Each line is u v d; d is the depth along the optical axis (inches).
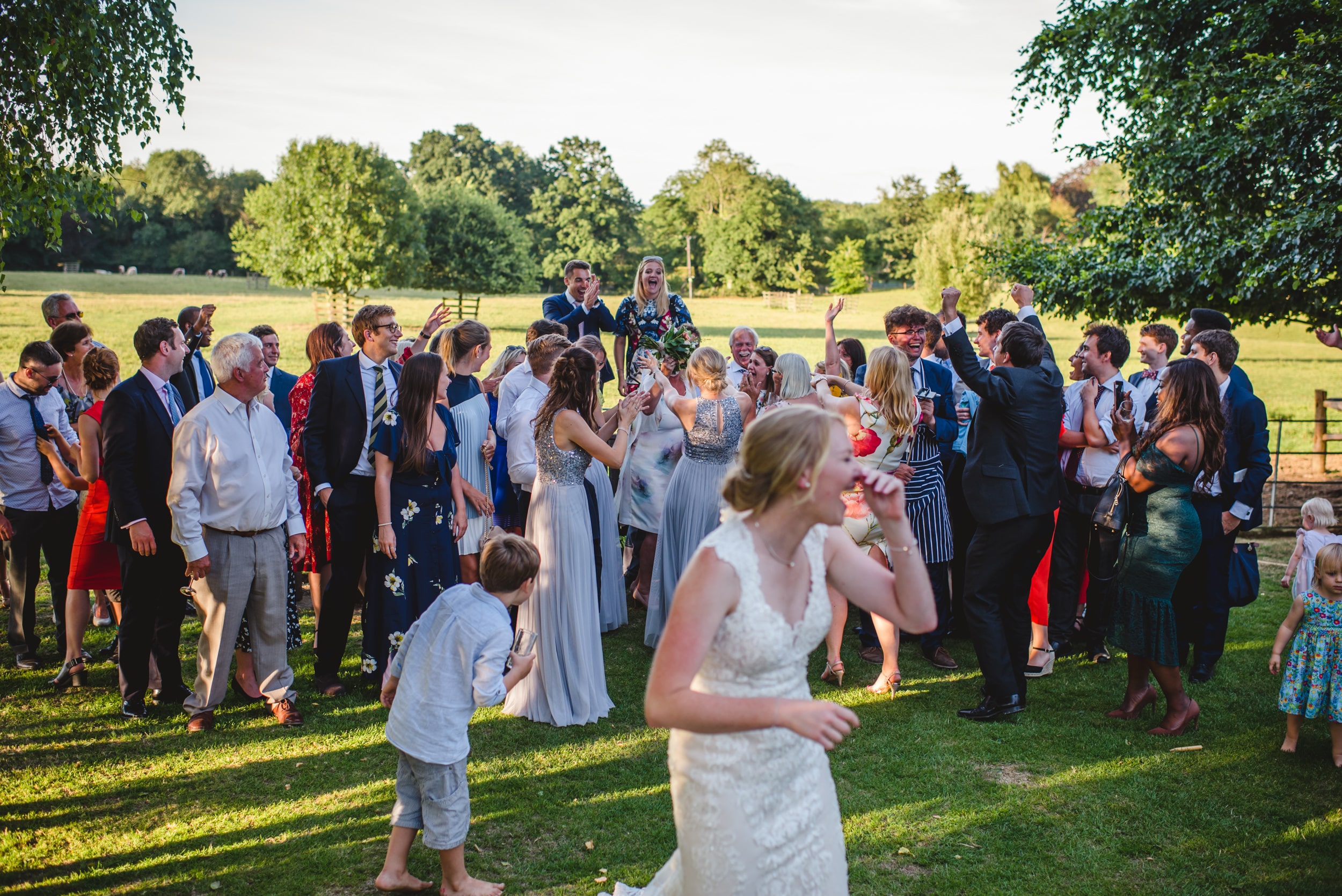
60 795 154.1
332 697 199.2
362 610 228.1
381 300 1985.7
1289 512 416.8
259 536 179.9
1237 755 171.8
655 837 142.2
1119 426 192.2
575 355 187.8
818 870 92.2
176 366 191.0
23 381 207.5
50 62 220.4
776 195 3309.5
